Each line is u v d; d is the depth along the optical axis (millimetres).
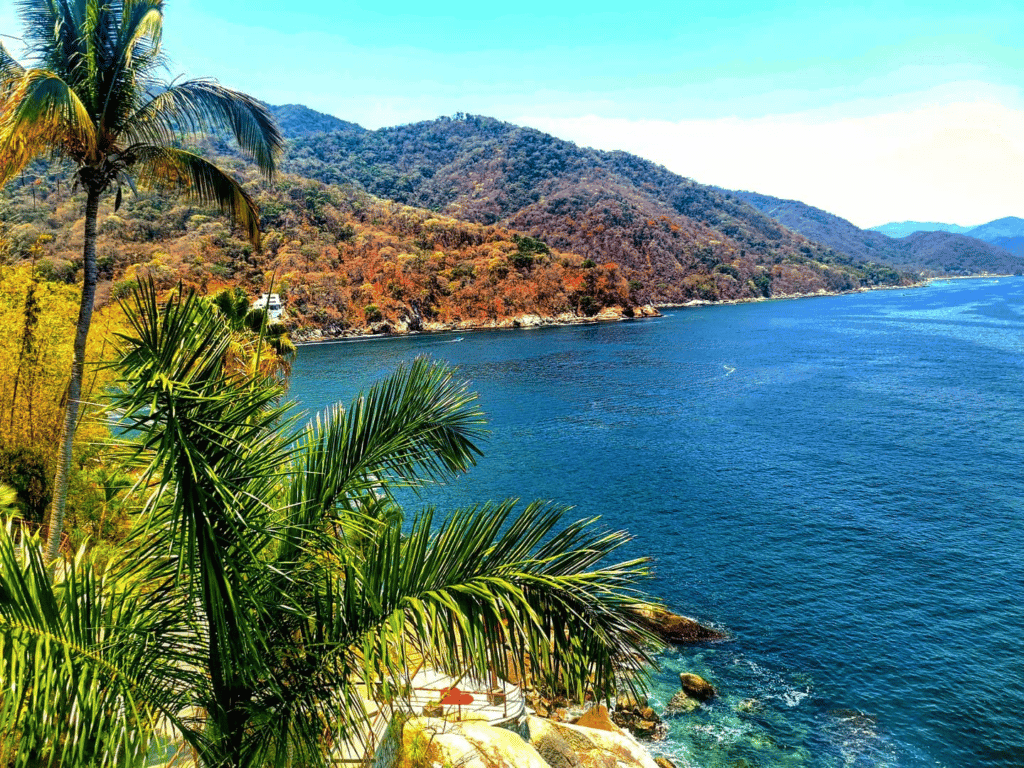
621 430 58188
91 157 11586
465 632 4625
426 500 41656
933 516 36719
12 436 16422
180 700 5203
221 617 4609
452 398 6473
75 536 14508
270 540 5367
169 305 4812
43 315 17375
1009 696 21391
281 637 5379
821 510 38062
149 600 5340
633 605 5336
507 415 65125
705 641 25016
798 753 19453
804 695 21922
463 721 10875
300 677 5203
